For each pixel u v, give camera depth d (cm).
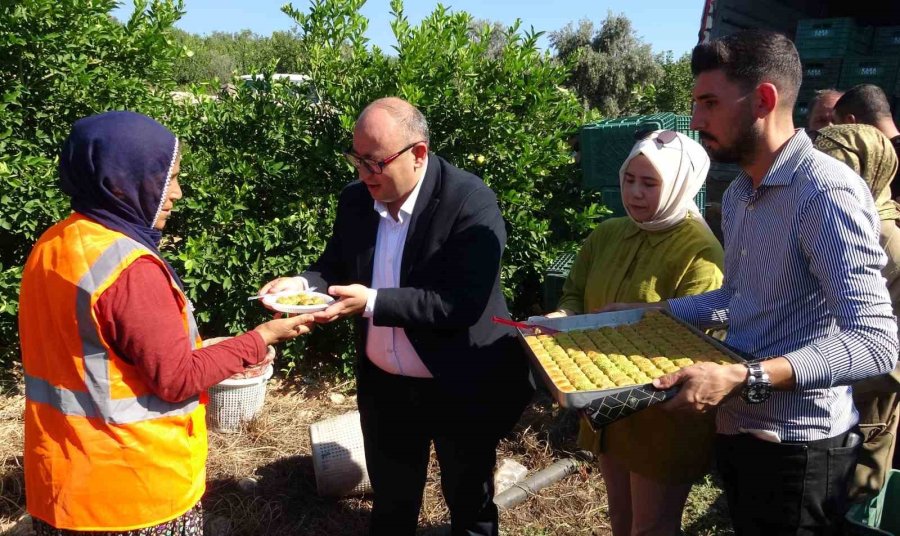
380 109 227
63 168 174
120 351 173
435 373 243
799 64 177
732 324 199
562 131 495
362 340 260
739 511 200
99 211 174
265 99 480
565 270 445
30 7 403
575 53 494
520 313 523
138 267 170
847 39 614
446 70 459
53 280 169
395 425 263
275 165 451
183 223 472
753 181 190
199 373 181
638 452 220
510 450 390
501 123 462
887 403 278
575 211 495
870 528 233
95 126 172
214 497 338
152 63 474
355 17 477
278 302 226
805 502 188
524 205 483
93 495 175
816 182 171
